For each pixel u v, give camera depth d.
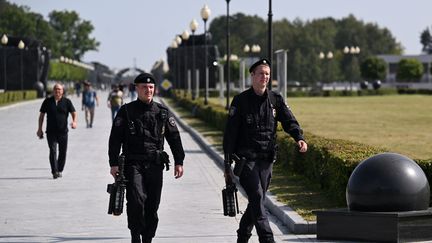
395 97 166.88
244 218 17.81
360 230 18.75
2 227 21.95
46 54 171.12
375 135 58.41
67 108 33.38
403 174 18.55
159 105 18.00
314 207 22.97
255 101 17.36
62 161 33.59
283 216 22.14
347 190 19.25
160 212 24.48
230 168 17.28
